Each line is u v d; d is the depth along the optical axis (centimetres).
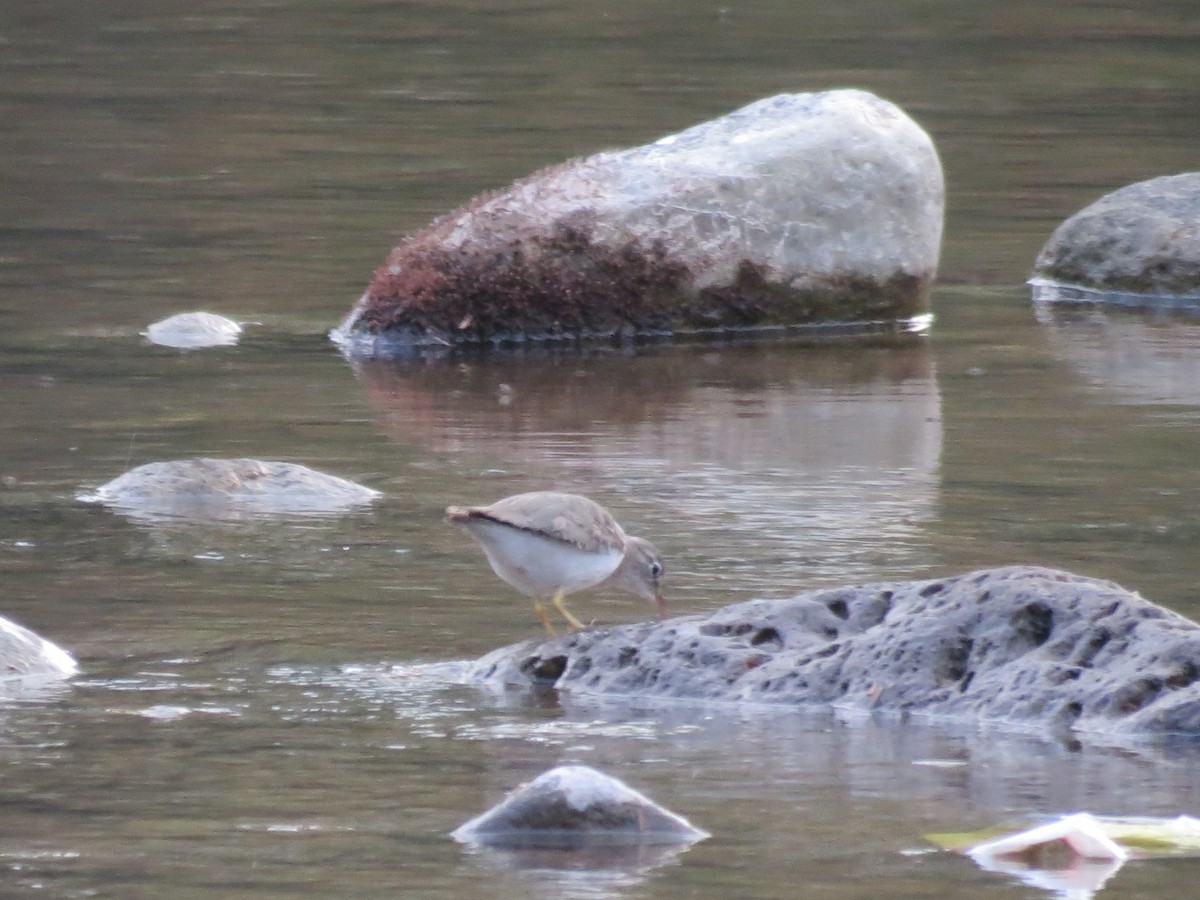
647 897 845
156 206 3062
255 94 3994
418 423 1945
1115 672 1088
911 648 1128
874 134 2497
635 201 2406
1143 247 2655
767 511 1612
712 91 3981
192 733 1073
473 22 4816
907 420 1961
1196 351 2302
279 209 3047
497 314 2359
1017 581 1149
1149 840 908
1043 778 995
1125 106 3919
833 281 2459
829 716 1106
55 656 1206
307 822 938
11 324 2383
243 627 1293
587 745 1056
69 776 1000
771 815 945
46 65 4244
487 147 3472
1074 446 1845
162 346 2295
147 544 1509
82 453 1811
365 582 1407
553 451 1831
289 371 2188
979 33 4684
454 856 894
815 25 4772
